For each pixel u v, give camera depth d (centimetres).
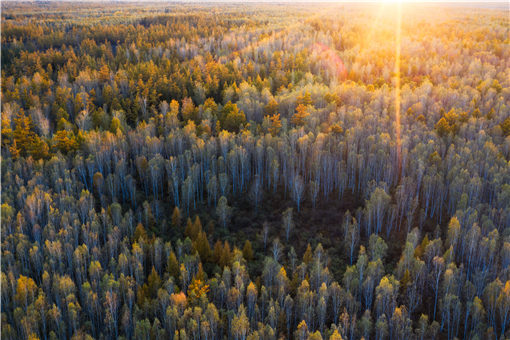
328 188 11169
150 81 15950
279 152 11712
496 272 7919
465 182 10050
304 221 10094
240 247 9325
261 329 6544
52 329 7000
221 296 7425
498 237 8244
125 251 8194
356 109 14262
